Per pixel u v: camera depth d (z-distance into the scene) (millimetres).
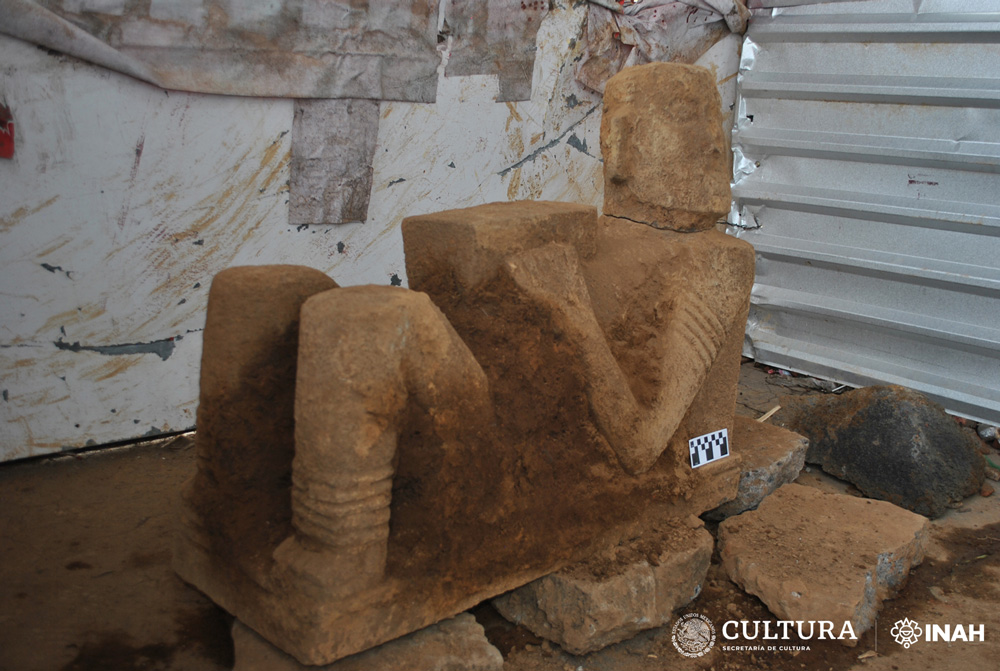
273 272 2049
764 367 4875
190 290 3383
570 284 2314
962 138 3996
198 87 3090
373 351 1772
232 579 2045
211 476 2084
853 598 2387
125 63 2914
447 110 3875
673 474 2617
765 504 2941
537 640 2340
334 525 1815
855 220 4395
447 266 2225
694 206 2631
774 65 4727
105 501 2992
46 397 3168
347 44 3396
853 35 4305
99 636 2252
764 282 4828
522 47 4027
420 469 1957
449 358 1951
